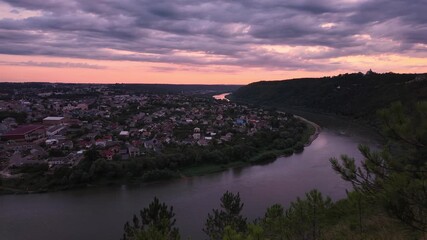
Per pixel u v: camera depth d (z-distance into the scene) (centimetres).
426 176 744
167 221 1923
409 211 740
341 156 952
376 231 1448
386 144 840
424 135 724
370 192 848
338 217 1783
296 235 1661
